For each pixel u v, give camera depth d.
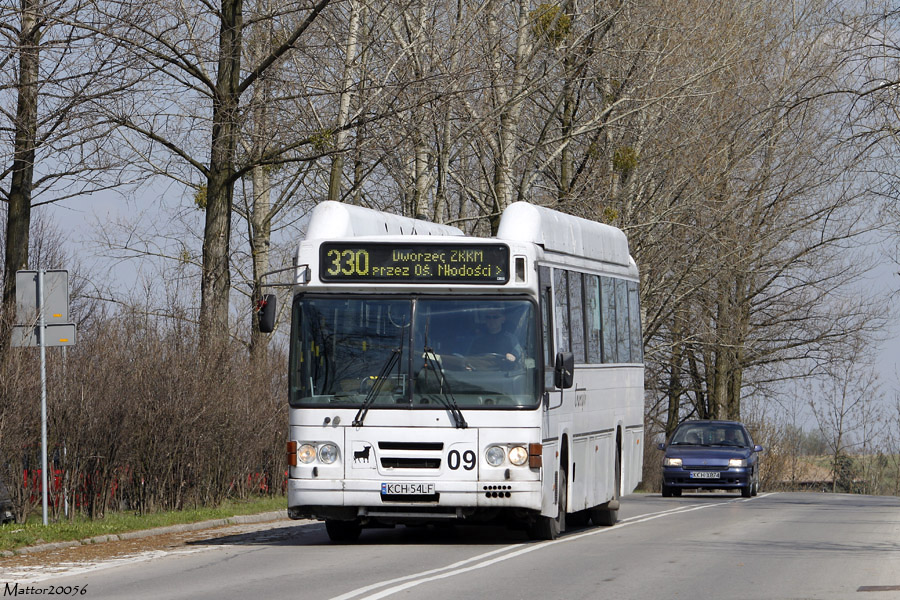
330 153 55.53
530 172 73.19
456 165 77.56
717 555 31.58
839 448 128.62
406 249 33.06
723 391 115.31
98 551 33.88
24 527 37.25
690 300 99.62
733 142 86.38
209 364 50.38
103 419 43.75
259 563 29.73
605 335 42.16
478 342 32.59
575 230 39.19
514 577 26.36
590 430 39.44
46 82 48.72
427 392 32.28
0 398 39.78
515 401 32.22
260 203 78.88
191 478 48.56
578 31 73.69
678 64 78.44
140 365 46.62
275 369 57.56
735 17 85.62
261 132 56.91
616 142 80.31
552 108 81.88
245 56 60.31
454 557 30.61
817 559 30.94
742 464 72.06
